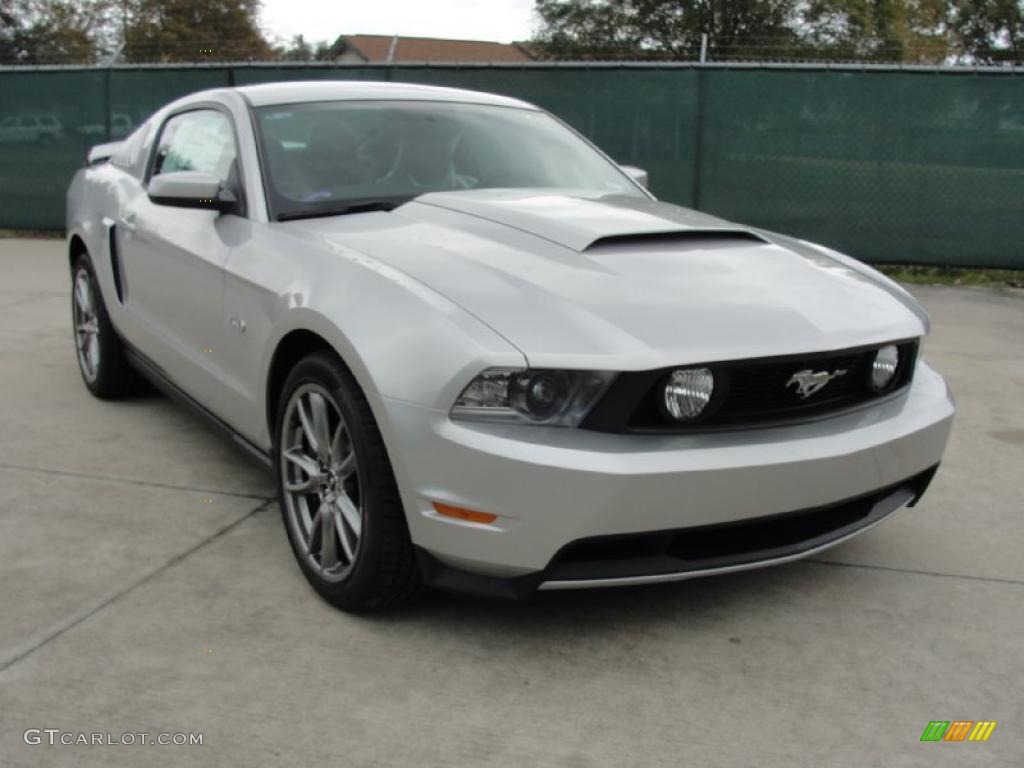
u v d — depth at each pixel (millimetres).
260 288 2979
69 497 3543
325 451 2736
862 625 2729
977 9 40125
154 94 10703
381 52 49219
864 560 3156
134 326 4184
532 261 2680
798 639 2645
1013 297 8125
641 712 2293
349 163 3465
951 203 8719
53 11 38875
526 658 2514
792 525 2607
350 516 2639
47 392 4930
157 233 3830
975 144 8562
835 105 8797
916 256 8891
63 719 2205
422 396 2338
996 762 2133
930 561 3154
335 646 2545
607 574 2365
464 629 2648
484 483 2281
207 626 2633
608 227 2928
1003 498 3715
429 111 3861
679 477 2279
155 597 2791
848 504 2711
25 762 2051
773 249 3086
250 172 3363
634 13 31562
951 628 2721
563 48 31234
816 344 2484
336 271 2715
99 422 4445
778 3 30469
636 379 2295
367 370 2430
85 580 2891
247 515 3406
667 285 2607
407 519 2441
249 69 10367
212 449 4102
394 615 2711
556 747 2154
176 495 3582
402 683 2387
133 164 4566
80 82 10867
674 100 9172
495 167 3678
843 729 2242
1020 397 5117
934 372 3125
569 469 2229
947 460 4137
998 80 8398
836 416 2615
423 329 2395
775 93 8922
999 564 3141
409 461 2371
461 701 2318
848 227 8992
